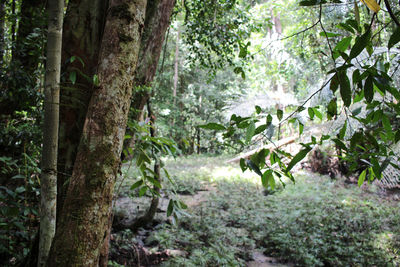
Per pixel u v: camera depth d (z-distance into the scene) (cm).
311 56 873
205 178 1076
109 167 149
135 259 402
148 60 291
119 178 820
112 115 152
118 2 161
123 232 459
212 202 752
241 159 146
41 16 405
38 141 397
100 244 147
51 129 186
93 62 251
